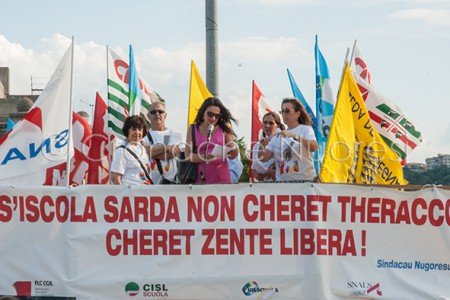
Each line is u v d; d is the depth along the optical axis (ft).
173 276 28.99
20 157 31.48
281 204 29.22
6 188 29.19
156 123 34.01
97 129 38.65
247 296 29.04
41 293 29.12
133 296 28.99
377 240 29.45
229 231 29.14
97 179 37.24
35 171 31.50
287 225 29.19
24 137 31.58
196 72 36.76
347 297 29.22
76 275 29.01
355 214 29.40
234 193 29.22
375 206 29.50
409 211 29.68
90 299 28.94
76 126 36.96
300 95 41.37
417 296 29.35
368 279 29.30
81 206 29.17
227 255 29.14
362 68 41.39
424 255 29.66
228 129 31.65
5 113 132.87
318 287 29.07
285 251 29.17
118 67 38.88
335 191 29.32
